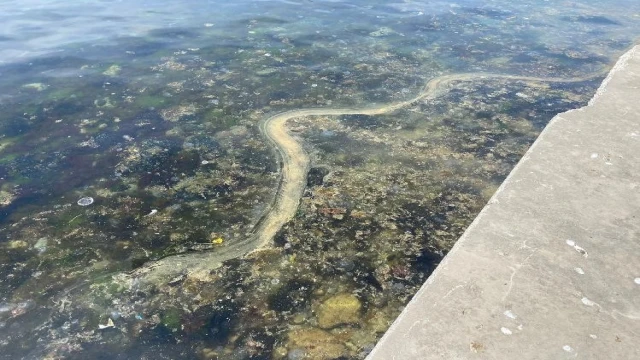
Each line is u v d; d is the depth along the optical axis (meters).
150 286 2.59
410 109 4.45
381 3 7.85
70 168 3.58
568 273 1.58
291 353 2.21
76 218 3.09
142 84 4.88
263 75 5.12
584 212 1.86
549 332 1.38
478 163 3.62
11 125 4.11
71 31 6.33
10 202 3.22
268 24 6.73
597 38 6.47
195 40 6.09
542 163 2.16
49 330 2.34
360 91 4.80
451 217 3.07
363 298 2.50
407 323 1.42
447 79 5.12
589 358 1.31
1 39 5.96
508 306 1.46
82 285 2.60
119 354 2.22
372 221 3.04
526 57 5.77
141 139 3.94
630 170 2.12
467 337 1.37
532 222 1.80
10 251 2.82
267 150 3.81
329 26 6.69
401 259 2.75
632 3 8.12
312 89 4.82
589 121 2.53
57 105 4.44
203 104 4.51
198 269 2.70
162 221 3.07
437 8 7.65
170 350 2.24
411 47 5.99
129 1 7.76
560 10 7.70
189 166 3.61
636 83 3.02
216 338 2.29
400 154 3.73
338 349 2.22
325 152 3.76
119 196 3.29
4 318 2.40
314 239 2.90
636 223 1.81
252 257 2.77
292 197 3.27
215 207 3.19
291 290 2.55
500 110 4.44
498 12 7.51
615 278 1.57
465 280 1.55
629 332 1.39
